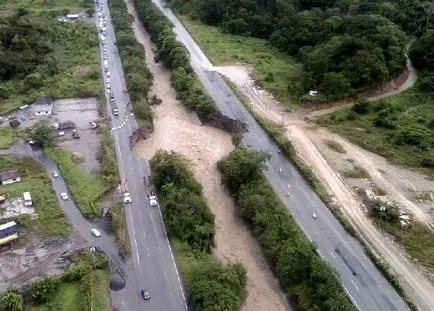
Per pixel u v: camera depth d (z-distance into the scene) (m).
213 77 158.88
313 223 94.56
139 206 99.94
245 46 188.00
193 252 88.25
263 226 94.19
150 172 111.38
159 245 89.75
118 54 179.88
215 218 101.12
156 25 193.25
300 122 133.00
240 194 102.75
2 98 143.25
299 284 82.50
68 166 110.94
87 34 192.75
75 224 94.25
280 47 183.88
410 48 169.50
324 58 147.25
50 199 100.69
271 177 109.00
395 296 78.44
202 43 188.00
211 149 126.75
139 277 82.38
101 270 83.19
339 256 86.31
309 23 176.50
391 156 117.38
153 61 179.50
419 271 83.94
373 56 146.38
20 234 90.19
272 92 148.50
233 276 80.25
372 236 91.69
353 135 126.69
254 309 80.19
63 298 76.62
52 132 122.38
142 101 140.00
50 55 170.00
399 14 182.25
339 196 102.75
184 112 145.38
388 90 150.50
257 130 128.75
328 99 141.00
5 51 161.88
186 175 105.38
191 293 76.38
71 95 145.62
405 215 97.31
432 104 143.88
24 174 108.62
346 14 185.25
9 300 72.31
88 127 128.50
